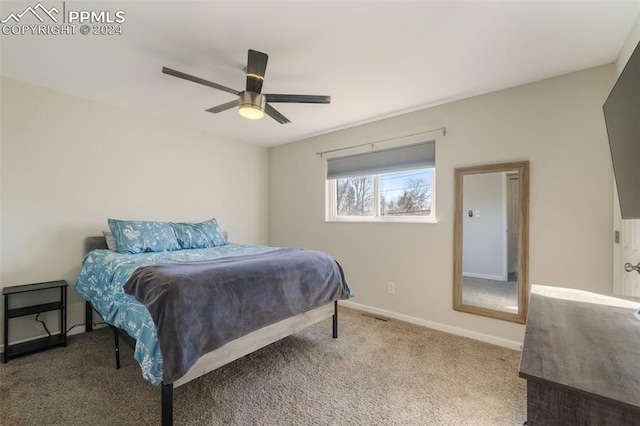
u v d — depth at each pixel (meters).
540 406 0.68
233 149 4.14
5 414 1.55
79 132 2.75
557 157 2.25
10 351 2.22
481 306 2.58
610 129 1.43
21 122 2.43
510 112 2.46
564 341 0.87
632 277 1.69
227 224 4.06
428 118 2.93
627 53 1.77
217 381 1.89
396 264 3.15
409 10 1.55
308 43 1.85
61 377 1.92
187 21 1.65
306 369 2.05
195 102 2.86
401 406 1.66
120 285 1.86
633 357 0.77
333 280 2.49
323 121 3.36
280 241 4.43
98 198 2.87
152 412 1.58
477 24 1.65
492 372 2.02
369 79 2.32
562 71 2.19
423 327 2.88
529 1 1.47
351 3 1.50
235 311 1.66
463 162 2.70
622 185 1.34
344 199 3.78
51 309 2.38
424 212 3.08
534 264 2.33
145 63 2.13
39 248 2.52
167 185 3.42
